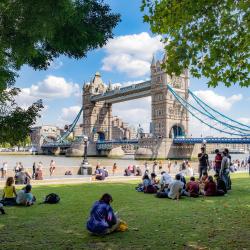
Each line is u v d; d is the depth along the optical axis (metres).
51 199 15.77
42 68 9.29
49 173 36.59
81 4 8.01
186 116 146.75
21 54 7.48
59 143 194.12
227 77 10.91
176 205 15.30
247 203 15.80
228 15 10.51
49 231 10.39
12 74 7.77
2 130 7.77
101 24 8.86
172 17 10.62
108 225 9.99
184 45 10.93
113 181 28.94
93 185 25.02
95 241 9.25
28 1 6.79
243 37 10.51
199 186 19.23
